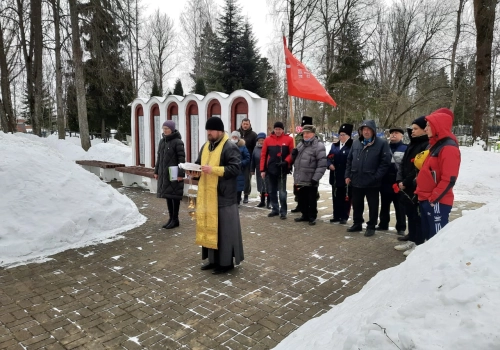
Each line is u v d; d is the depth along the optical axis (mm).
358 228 6047
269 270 4375
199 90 25422
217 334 3000
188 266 4473
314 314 3342
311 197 6391
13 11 16797
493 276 1775
